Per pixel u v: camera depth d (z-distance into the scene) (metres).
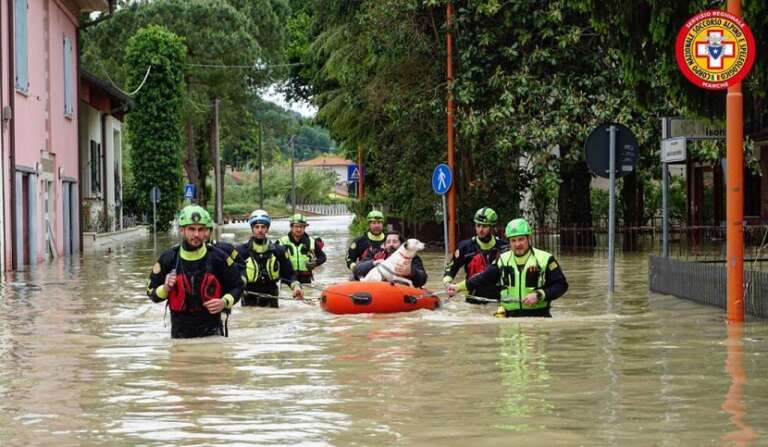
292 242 18.02
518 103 28.91
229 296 11.09
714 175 33.50
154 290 11.23
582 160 29.14
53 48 31.70
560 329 11.76
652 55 14.91
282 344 10.73
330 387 8.25
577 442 6.34
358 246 17.52
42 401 7.86
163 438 6.62
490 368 9.07
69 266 26.30
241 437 6.62
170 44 57.81
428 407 7.43
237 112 78.69
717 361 9.31
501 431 6.65
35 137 28.94
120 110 46.50
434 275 21.23
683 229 30.41
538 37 29.08
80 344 11.12
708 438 6.38
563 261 24.67
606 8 14.47
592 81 28.36
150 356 10.05
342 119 38.44
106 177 46.12
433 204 32.66
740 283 12.23
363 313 13.74
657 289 16.53
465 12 29.41
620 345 10.41
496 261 13.13
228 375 8.87
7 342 11.36
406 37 31.44
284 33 76.31
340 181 167.88
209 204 89.44
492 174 31.92
